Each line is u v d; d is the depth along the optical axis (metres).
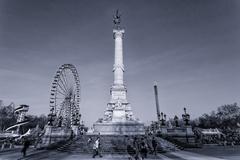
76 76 61.66
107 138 38.38
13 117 112.56
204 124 120.06
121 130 53.59
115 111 59.16
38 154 29.06
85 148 33.25
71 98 58.09
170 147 35.94
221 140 58.44
